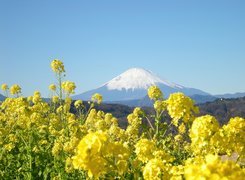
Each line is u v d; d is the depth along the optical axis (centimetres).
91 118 1409
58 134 1209
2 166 1050
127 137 1132
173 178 548
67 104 1512
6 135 1230
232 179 335
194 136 649
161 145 916
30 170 1018
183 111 832
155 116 935
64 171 944
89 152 479
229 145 646
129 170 727
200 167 345
